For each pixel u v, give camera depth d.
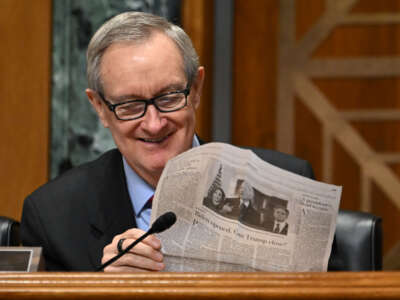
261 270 2.36
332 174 6.90
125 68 2.87
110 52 2.91
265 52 7.01
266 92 7.01
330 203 2.44
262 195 2.42
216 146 2.44
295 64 6.98
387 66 6.82
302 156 6.96
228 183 2.42
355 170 6.86
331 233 2.42
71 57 6.26
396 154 6.79
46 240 3.17
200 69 3.06
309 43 6.96
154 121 2.87
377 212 6.81
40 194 3.33
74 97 6.25
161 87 2.86
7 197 6.27
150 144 2.94
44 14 6.27
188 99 2.95
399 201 6.77
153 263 2.38
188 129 2.98
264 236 2.39
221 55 7.02
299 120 6.97
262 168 2.44
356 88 6.88
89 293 1.67
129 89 2.86
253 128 7.01
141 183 3.21
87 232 3.16
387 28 6.82
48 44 6.27
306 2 6.96
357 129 6.86
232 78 7.04
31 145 6.27
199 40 6.32
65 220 3.20
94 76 2.99
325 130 6.92
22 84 6.29
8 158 6.27
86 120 6.23
